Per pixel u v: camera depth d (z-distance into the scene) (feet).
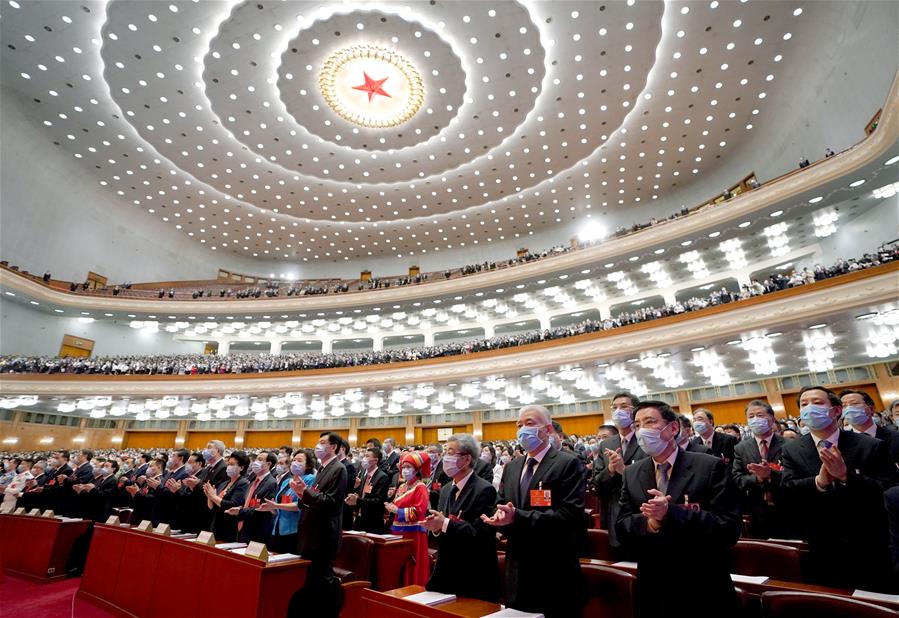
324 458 12.98
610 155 62.95
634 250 54.85
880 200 43.70
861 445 8.59
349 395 59.11
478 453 10.12
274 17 44.29
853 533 7.88
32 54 47.57
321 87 52.34
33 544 18.07
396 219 79.10
